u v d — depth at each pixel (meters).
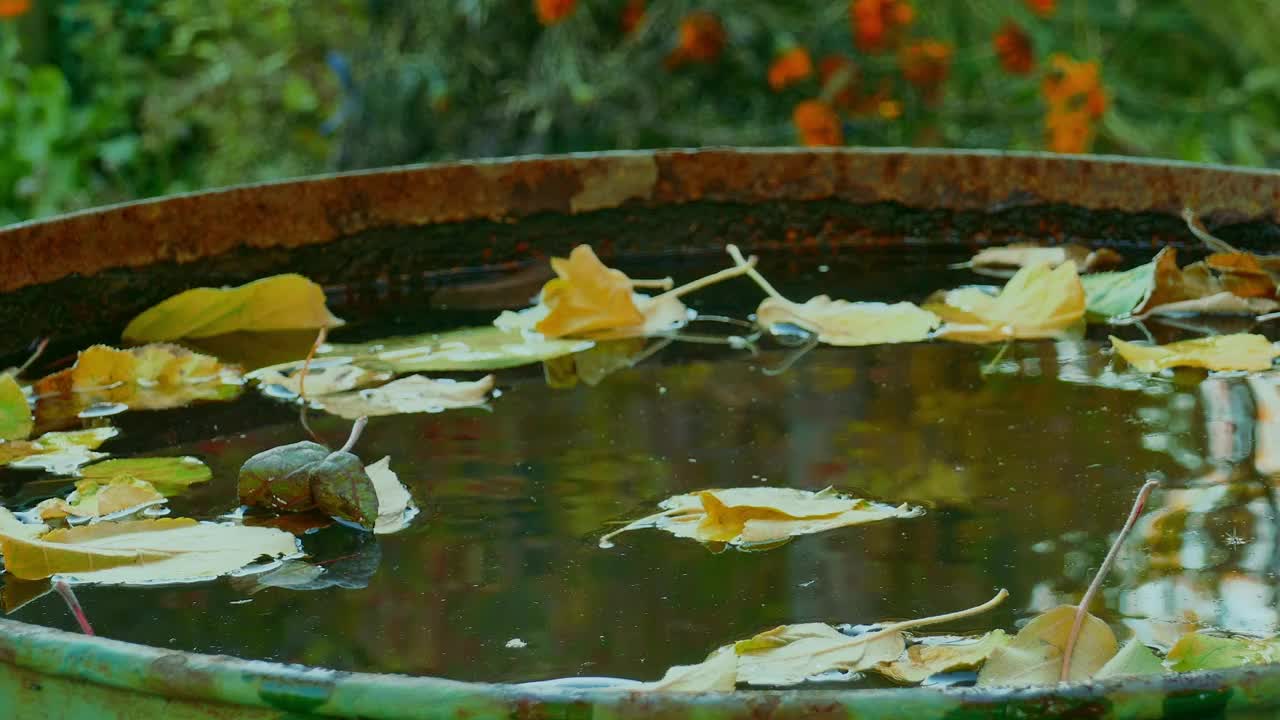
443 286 1.73
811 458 1.46
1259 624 1.34
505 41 3.03
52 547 1.38
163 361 1.57
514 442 1.48
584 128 2.97
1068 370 1.56
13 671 1.13
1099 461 1.45
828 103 2.82
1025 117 3.11
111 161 3.51
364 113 3.09
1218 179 1.73
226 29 3.69
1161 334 1.61
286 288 1.65
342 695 1.04
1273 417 1.49
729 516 1.41
